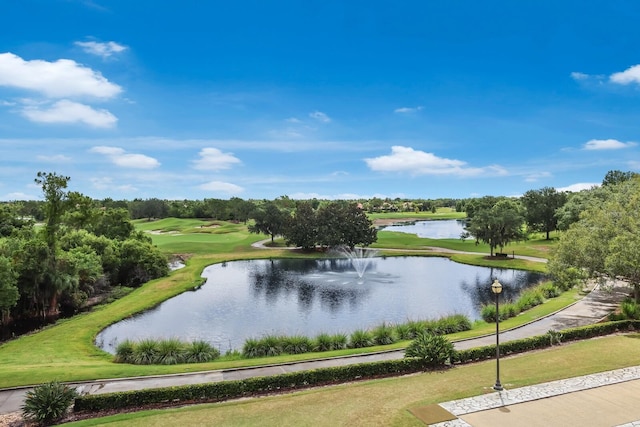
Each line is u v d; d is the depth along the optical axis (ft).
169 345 85.81
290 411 52.75
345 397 56.90
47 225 145.28
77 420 52.70
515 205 399.85
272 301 146.82
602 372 64.39
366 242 286.66
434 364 71.15
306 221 285.84
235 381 60.70
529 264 214.69
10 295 111.14
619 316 98.02
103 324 117.80
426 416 50.49
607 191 254.68
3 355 90.43
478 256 249.75
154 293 156.76
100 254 178.40
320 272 211.20
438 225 553.64
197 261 240.73
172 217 535.60
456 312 129.59
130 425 49.80
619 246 90.07
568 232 108.99
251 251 289.53
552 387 58.95
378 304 141.08
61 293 134.21
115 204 539.29
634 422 48.67
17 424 52.16
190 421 50.52
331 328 113.91
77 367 75.97
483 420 49.49
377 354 81.10
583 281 111.34
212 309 136.26
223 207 505.66
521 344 79.25
